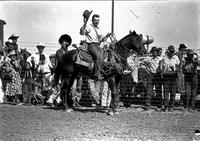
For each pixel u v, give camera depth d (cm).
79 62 1459
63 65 1509
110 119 1322
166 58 1565
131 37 1472
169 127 1195
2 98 1666
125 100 1633
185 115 1420
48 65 1692
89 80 1614
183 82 1541
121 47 1473
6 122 1236
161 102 1595
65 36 1577
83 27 1459
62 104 1616
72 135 1066
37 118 1313
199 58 1666
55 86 1584
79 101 1666
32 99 1672
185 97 1588
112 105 1434
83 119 1311
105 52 1445
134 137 1053
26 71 1658
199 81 1579
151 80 1564
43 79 1677
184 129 1167
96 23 1470
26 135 1056
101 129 1152
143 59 1597
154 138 1044
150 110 1545
